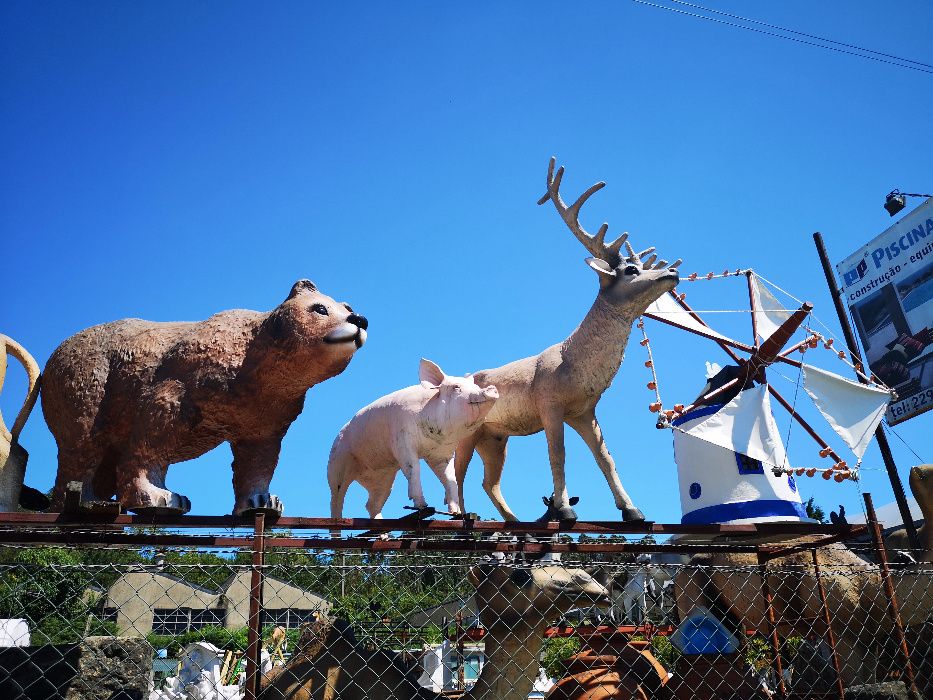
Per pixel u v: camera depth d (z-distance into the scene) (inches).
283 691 185.5
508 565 188.2
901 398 426.0
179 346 209.9
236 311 219.3
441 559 215.8
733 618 257.9
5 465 206.1
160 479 200.7
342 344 205.0
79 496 168.9
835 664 211.9
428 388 250.2
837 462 240.4
